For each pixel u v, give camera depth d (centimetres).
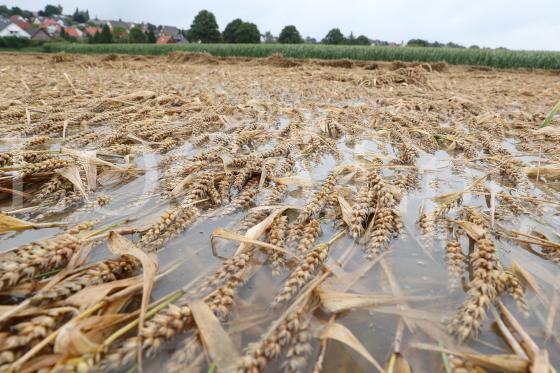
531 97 991
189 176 275
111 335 126
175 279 176
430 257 197
